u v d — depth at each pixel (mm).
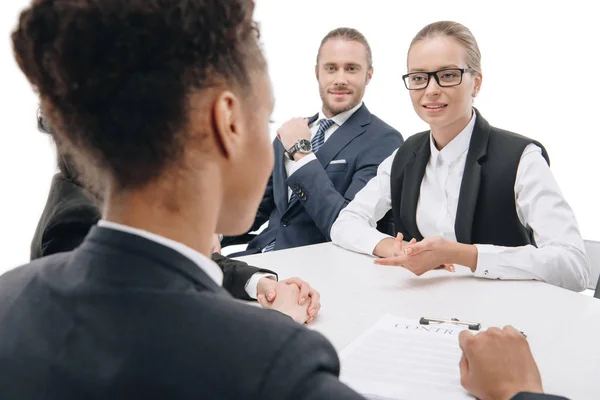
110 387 388
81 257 457
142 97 417
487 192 1736
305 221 2447
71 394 395
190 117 436
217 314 413
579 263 1509
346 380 905
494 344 826
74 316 422
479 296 1310
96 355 400
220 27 436
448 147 1822
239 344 395
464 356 860
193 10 420
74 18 410
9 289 488
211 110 448
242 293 1297
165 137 430
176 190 449
